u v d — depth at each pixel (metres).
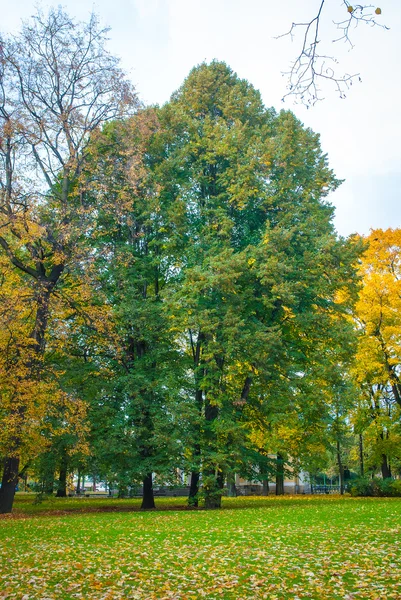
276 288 23.03
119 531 15.43
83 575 9.41
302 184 29.58
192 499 26.28
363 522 15.61
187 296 24.70
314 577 8.77
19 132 22.86
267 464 27.22
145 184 26.92
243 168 25.72
